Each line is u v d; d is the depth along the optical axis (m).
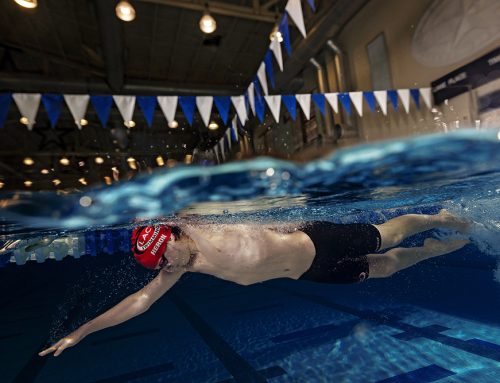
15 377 2.76
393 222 2.92
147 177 1.63
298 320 3.65
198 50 8.66
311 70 9.37
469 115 5.14
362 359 2.45
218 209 2.59
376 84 7.21
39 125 11.00
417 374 2.13
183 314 4.54
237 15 6.61
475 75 5.02
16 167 13.20
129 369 2.72
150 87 9.16
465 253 4.70
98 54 8.26
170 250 2.05
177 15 7.16
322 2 6.72
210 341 3.27
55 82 8.31
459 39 5.29
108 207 1.99
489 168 2.20
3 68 8.55
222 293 5.81
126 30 7.63
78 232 3.76
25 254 4.54
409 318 3.21
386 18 6.74
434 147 1.62
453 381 2.00
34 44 7.94
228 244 2.21
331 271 2.50
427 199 3.97
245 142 10.73
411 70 6.31
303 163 1.74
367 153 1.64
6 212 1.82
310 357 2.60
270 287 5.83
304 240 2.43
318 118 8.34
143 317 4.53
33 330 4.40
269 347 2.93
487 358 2.22
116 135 12.67
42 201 1.76
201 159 2.28
